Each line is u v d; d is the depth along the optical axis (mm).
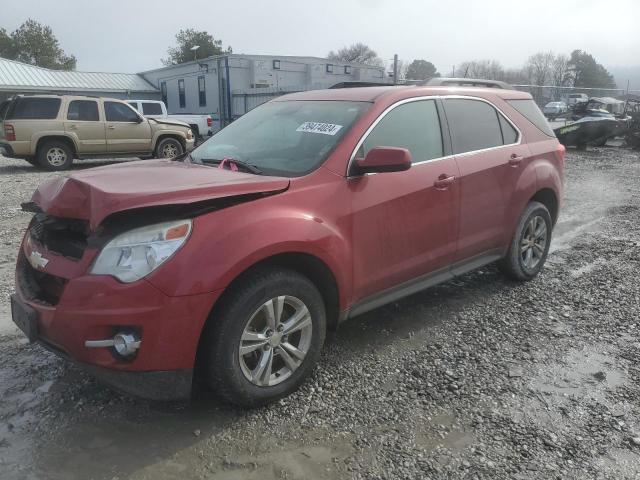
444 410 3148
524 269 5152
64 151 14078
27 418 3014
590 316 4512
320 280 3340
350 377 3492
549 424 3025
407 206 3750
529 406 3197
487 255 4723
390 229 3656
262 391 3062
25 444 2801
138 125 15000
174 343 2695
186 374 2779
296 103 4289
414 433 2934
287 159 3553
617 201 9844
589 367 3668
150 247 2656
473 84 5035
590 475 2621
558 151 5348
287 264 3186
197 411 3102
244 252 2801
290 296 3084
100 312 2604
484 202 4438
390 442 2857
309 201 3209
